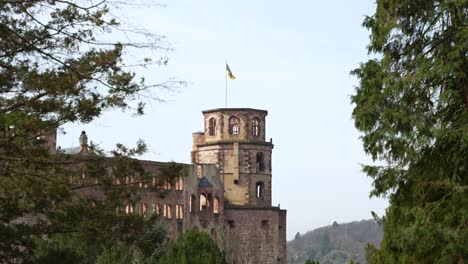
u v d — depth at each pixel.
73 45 26.64
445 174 31.11
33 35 26.20
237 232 128.75
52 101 27.19
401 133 30.94
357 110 32.03
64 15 26.05
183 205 120.69
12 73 26.81
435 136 30.36
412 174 31.81
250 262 126.38
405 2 31.12
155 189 30.80
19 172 27.47
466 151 30.38
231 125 134.25
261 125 135.62
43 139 28.36
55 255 28.80
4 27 25.62
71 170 29.17
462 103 31.06
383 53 32.16
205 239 72.00
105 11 26.14
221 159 133.50
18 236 28.27
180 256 68.19
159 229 67.19
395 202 32.25
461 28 30.33
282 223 135.38
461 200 30.22
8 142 26.27
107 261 51.44
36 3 26.05
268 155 135.88
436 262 30.27
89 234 29.62
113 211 29.75
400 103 31.27
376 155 31.88
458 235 29.48
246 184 132.88
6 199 28.20
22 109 27.17
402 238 30.38
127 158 29.80
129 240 30.39
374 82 31.53
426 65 30.66
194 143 138.75
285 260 135.12
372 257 33.34
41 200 28.06
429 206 30.94
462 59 30.19
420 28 31.59
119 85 27.17
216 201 127.19
